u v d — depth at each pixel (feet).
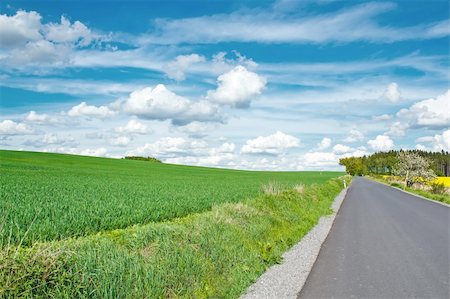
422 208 78.89
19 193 56.70
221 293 24.49
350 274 28.63
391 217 63.41
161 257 25.85
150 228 30.37
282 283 26.55
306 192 83.05
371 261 32.60
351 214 67.92
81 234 31.53
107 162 254.27
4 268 17.84
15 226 30.53
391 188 172.35
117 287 20.84
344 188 169.58
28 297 17.44
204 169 292.40
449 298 23.44
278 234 42.24
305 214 60.23
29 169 137.59
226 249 30.99
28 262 18.72
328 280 27.14
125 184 88.43
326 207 76.69
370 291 24.73
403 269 29.99
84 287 19.54
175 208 46.60
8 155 225.35
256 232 38.88
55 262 19.60
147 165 267.80
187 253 27.20
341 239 42.91
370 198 108.06
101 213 39.22
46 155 256.11
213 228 34.53
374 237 44.19
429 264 31.55
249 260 30.60
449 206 83.66
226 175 206.69
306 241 41.63
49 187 69.10
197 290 24.47
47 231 29.76
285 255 34.86
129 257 23.85
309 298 23.58
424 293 24.32
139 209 43.50
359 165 545.44
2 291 16.85
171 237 29.27
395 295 23.97
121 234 29.89
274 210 53.78
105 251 23.73
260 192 72.79
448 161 407.85
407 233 47.03
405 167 173.78
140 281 22.13
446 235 45.57
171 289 23.59
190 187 86.69
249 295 24.31
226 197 63.26
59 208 41.22
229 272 27.89
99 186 77.10
